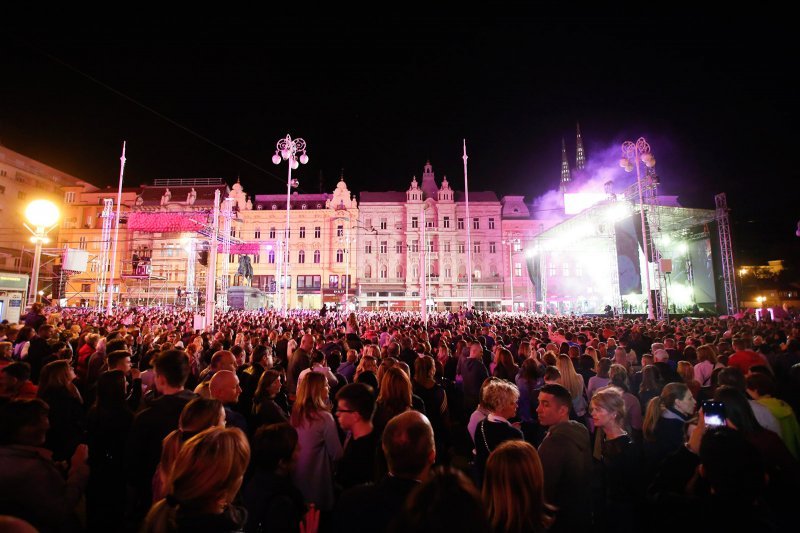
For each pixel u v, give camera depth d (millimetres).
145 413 4348
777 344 11180
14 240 58375
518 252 66250
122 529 4656
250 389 6520
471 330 17547
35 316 13750
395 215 70500
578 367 8969
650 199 32812
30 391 5234
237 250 47406
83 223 67250
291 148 30500
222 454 2586
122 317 24766
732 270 35531
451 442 6676
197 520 2457
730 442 2902
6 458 3146
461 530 1769
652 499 3455
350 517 2711
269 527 3135
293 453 3467
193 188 69000
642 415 6141
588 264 57562
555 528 3400
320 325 17062
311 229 69250
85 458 3969
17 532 1748
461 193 73188
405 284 67875
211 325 19031
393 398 5051
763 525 2785
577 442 3686
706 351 8562
